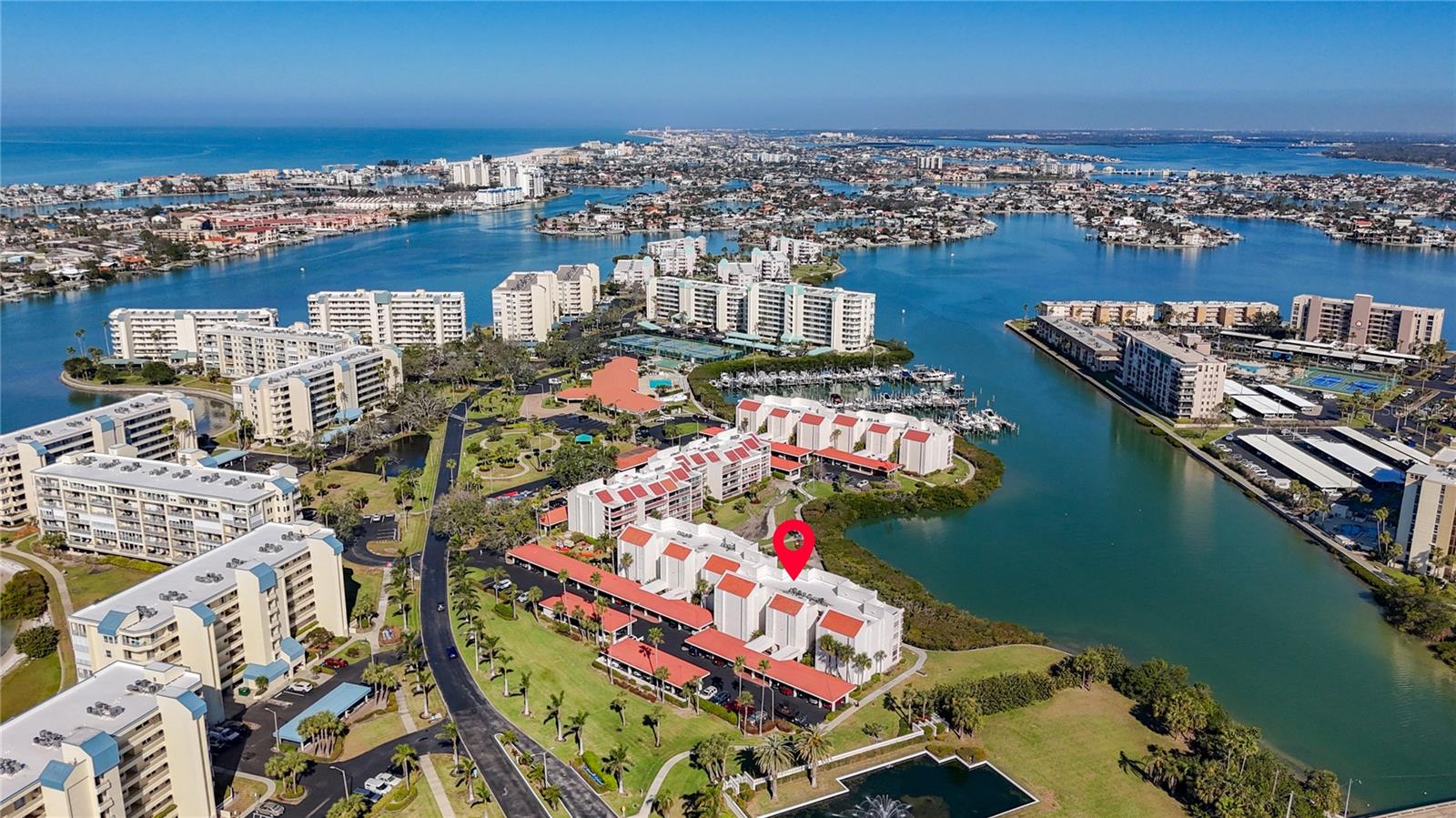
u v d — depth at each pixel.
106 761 169.50
